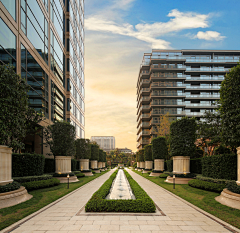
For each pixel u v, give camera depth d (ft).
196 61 185.88
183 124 63.77
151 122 170.81
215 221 22.85
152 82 174.40
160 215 24.97
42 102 68.69
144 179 73.26
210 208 28.04
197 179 49.11
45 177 47.57
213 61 185.57
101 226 20.97
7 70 33.76
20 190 31.53
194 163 66.08
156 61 181.78
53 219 23.24
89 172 93.25
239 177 31.22
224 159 42.37
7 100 32.68
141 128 190.80
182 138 62.64
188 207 29.17
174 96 170.50
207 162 47.88
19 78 37.58
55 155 66.44
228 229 20.42
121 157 356.59
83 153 96.48
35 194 37.11
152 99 174.19
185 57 187.52
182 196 37.22
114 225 21.27
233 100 36.27
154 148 93.25
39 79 66.28
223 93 38.81
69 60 105.81
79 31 138.21
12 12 49.24
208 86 183.11
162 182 60.44
